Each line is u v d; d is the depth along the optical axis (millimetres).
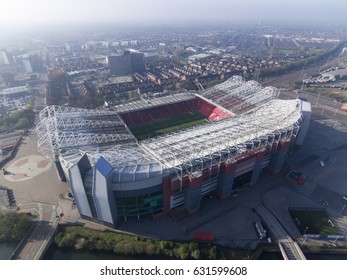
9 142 171625
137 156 109938
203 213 110250
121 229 102125
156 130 182875
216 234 100188
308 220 107375
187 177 100875
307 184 129250
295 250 94000
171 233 100250
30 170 140375
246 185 126188
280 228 103188
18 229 98875
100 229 101750
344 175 136375
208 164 104875
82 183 92562
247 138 119000
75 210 111688
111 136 141750
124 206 100562
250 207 113812
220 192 115625
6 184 129125
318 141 170250
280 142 126000
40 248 95062
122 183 92688
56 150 126688
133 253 92375
